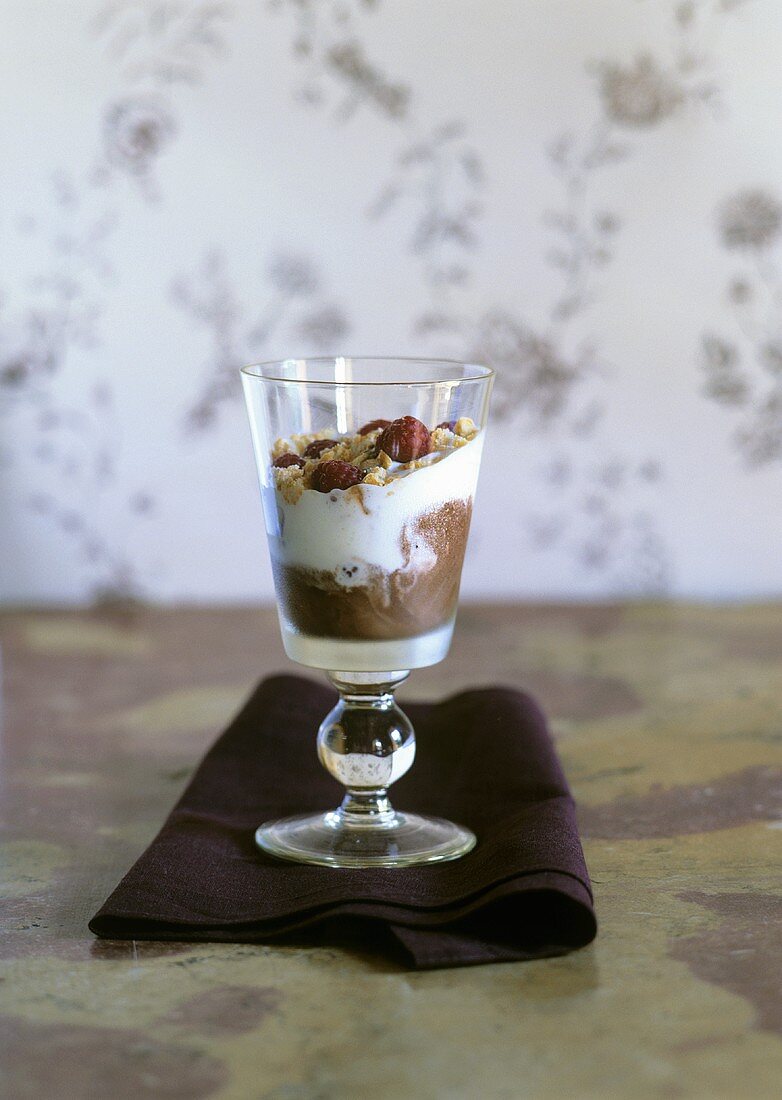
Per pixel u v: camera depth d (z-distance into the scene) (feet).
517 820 2.01
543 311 3.59
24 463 3.64
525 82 3.48
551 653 3.14
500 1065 1.60
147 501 3.67
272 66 3.45
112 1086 1.57
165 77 3.44
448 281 3.57
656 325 3.61
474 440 2.00
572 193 3.53
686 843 2.12
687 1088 1.56
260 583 3.72
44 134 3.46
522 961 1.79
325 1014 1.69
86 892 1.98
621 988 1.73
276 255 3.54
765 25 3.46
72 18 3.41
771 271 3.59
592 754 2.48
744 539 3.73
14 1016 1.69
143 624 3.47
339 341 3.59
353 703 2.11
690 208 3.55
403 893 1.87
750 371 3.64
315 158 3.50
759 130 3.51
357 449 1.98
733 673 2.97
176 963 1.80
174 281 3.55
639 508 3.71
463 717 2.43
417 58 3.45
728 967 1.77
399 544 1.95
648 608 3.61
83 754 2.51
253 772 2.26
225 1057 1.61
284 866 1.98
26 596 3.72
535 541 3.73
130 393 3.61
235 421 3.63
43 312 3.56
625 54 3.47
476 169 3.51
